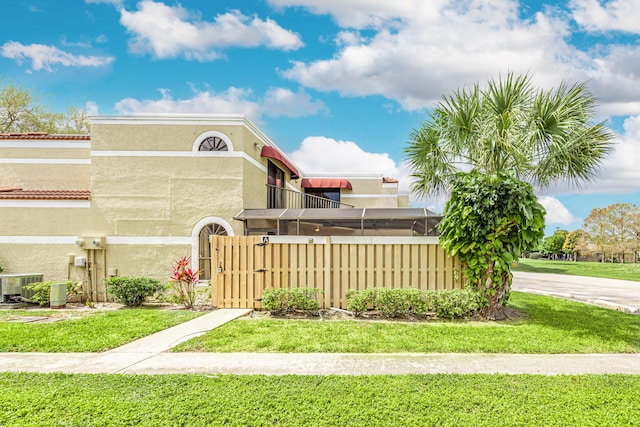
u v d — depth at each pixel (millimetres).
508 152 9211
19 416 4152
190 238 14164
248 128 15086
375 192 27125
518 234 9242
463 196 9148
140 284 11453
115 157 14320
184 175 14336
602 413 4270
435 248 10422
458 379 5297
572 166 9562
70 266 13844
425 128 10812
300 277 10734
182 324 8906
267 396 4699
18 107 28812
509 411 4312
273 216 13680
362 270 10570
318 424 4023
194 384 5094
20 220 13906
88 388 4965
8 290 12188
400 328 8320
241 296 10898
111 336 7703
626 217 35250
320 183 25062
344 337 7609
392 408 4375
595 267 33844
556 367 5961
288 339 7484
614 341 7418
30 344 7121
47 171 15859
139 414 4199
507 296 9875
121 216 14156
